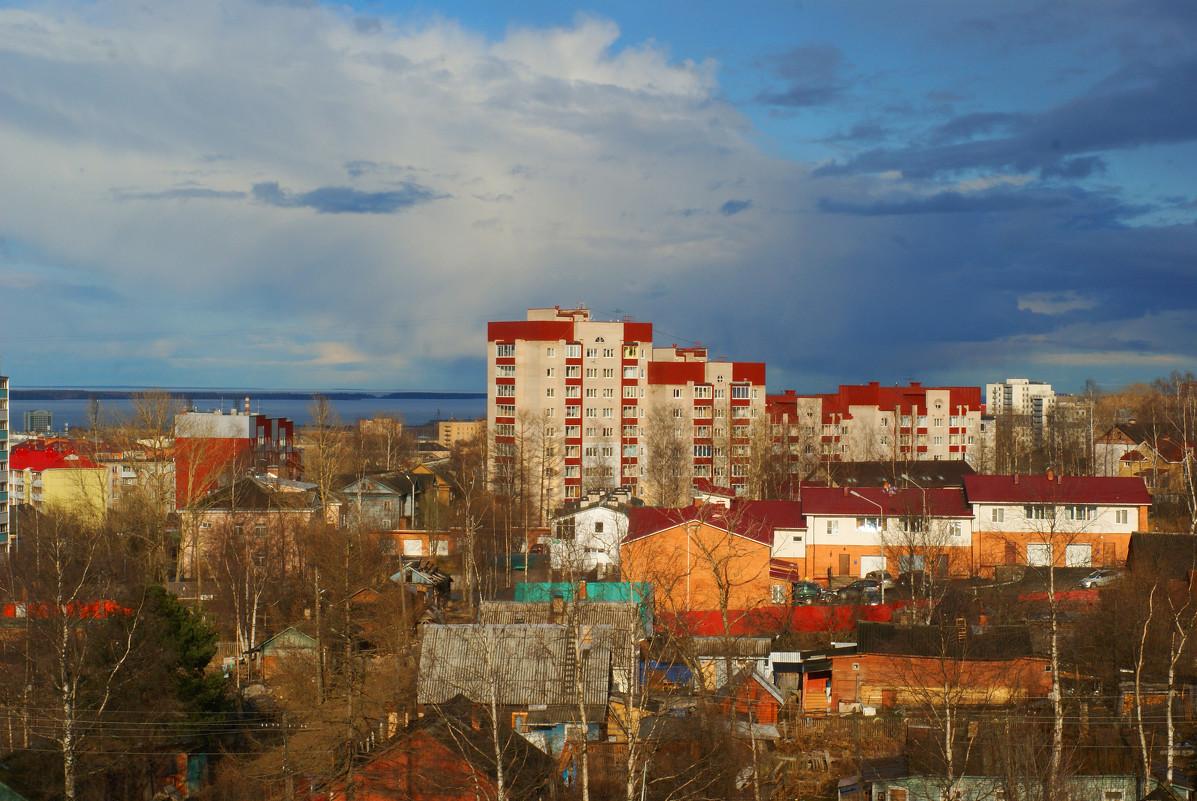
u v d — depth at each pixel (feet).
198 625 171.94
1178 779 124.98
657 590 205.05
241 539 266.16
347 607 202.28
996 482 270.26
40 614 167.32
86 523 282.77
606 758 134.21
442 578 260.21
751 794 131.75
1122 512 261.65
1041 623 191.31
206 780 152.76
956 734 136.36
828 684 173.37
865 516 271.28
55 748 139.64
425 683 154.20
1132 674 157.69
